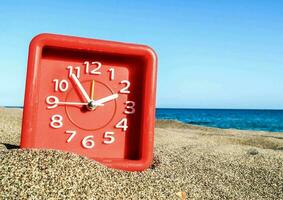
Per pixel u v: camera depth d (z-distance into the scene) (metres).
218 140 0.59
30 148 0.23
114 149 0.25
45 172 0.20
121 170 0.25
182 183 0.26
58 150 0.23
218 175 0.32
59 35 0.24
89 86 0.25
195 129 0.98
